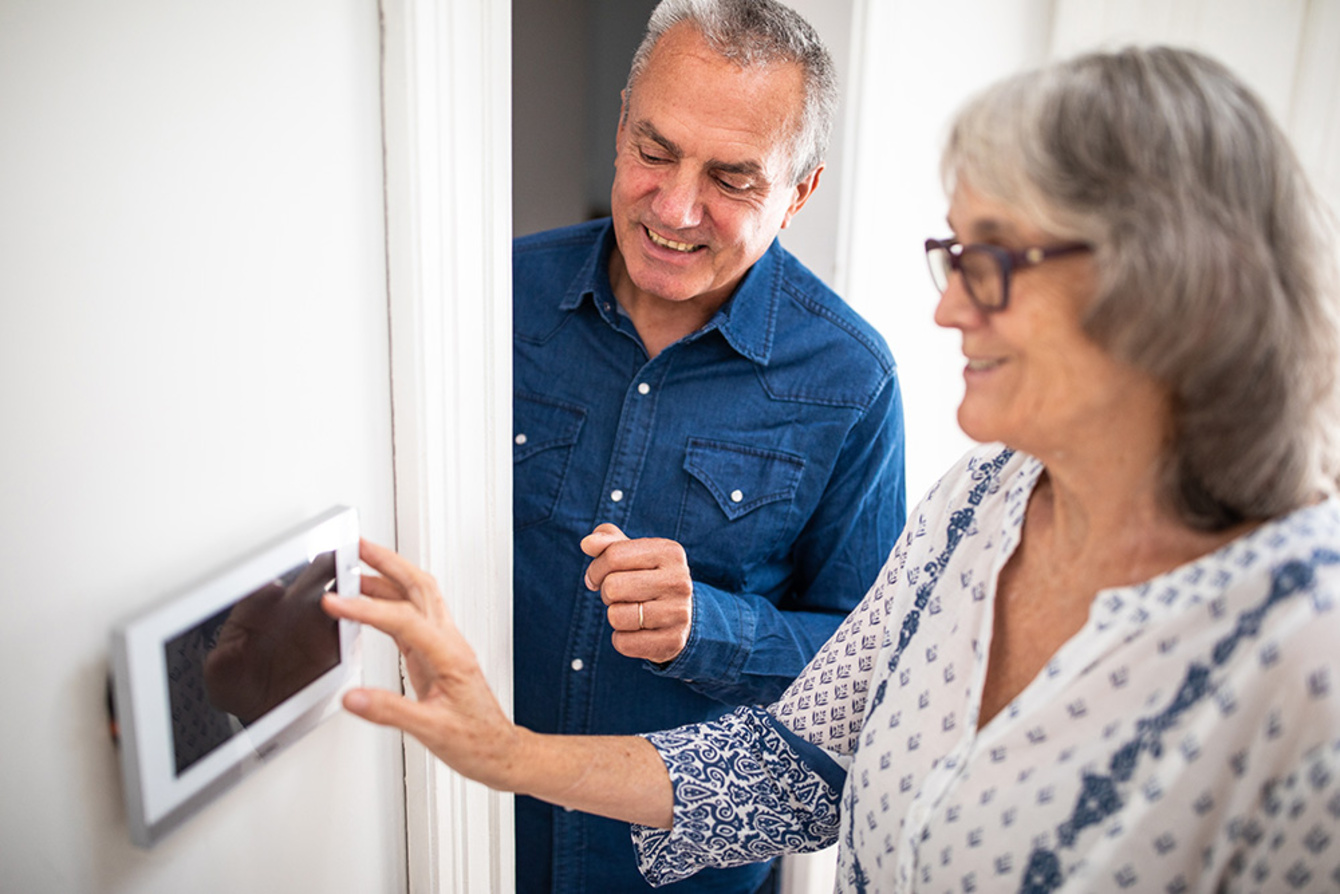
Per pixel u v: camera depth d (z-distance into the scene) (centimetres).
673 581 106
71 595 57
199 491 65
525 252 133
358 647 82
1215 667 63
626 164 109
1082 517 73
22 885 57
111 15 55
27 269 52
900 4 178
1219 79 62
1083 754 67
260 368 70
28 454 54
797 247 198
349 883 90
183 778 63
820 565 137
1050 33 191
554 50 187
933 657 82
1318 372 61
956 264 67
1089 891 65
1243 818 61
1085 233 60
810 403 126
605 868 132
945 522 89
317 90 72
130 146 57
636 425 124
